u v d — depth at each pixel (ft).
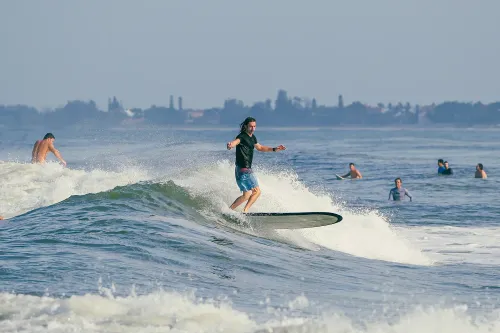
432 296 125.90
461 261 182.60
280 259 149.28
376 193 379.14
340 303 110.63
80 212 161.48
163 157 317.83
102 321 82.74
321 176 491.31
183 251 135.85
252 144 179.22
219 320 84.94
